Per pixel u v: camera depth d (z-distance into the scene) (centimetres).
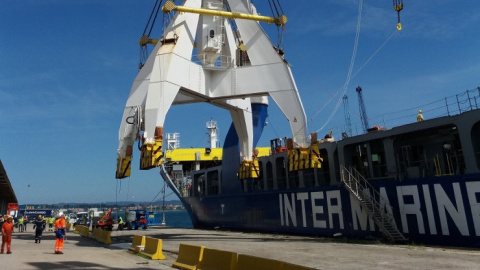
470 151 2008
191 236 3384
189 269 1383
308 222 3069
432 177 2194
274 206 3494
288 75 3005
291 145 2927
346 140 2794
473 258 1625
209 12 2909
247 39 3167
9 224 2055
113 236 3594
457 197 2053
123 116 3216
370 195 2531
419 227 2234
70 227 5719
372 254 1852
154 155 2641
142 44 3312
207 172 4856
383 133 2508
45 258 1806
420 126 2267
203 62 3197
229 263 1188
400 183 2366
